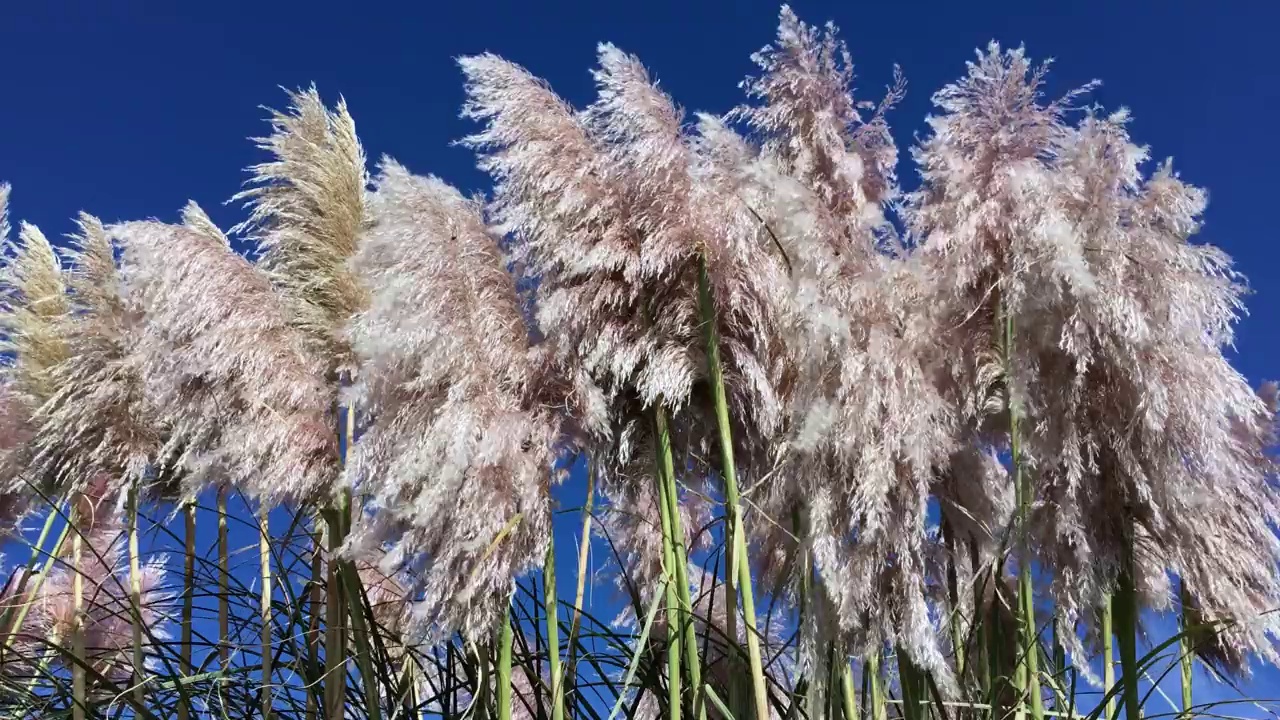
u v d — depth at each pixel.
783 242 3.34
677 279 3.54
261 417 3.86
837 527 2.86
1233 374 2.71
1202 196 2.73
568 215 3.59
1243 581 3.00
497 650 3.60
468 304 3.47
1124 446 2.72
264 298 4.09
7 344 5.40
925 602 2.90
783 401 3.50
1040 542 2.97
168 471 4.82
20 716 4.56
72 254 4.88
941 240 3.13
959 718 3.23
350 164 4.55
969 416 3.20
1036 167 2.90
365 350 3.41
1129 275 2.70
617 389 3.62
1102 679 3.35
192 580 4.50
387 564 3.24
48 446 4.84
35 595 5.32
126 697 4.20
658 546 4.29
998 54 3.13
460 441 3.14
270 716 4.09
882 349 2.85
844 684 3.18
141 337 4.53
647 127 3.47
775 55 3.62
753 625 3.13
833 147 3.50
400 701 3.95
